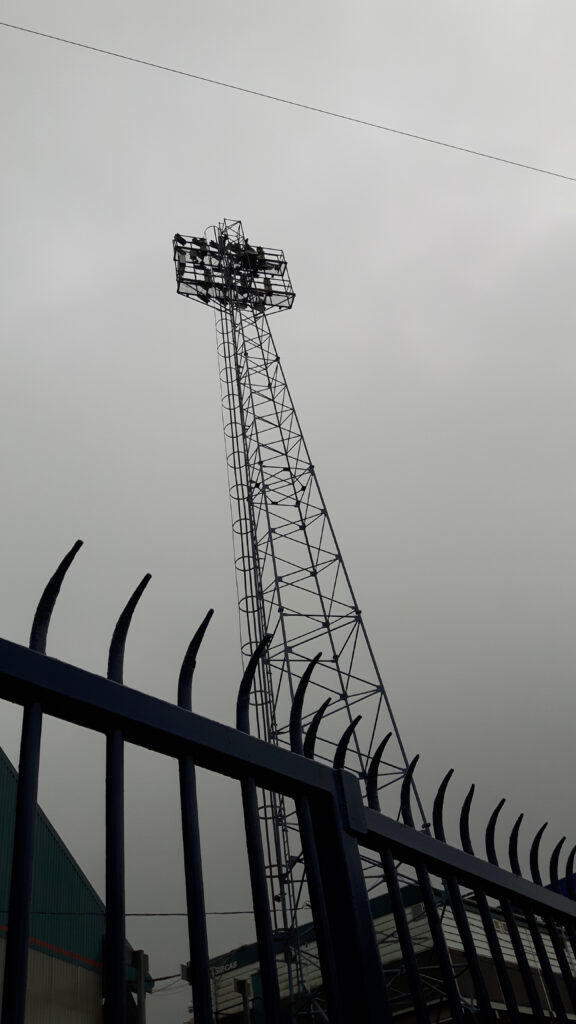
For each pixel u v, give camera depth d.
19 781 2.12
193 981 2.19
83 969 21.89
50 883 20.59
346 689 27.31
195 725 2.57
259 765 2.72
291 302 40.78
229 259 41.34
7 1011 1.80
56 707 2.32
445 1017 15.98
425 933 19.31
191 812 2.44
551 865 4.04
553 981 3.49
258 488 32.78
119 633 2.59
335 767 3.10
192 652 2.76
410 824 3.26
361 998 2.60
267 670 27.84
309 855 2.75
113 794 2.27
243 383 36.50
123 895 2.13
